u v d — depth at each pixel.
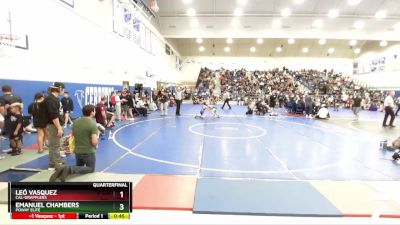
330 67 36.03
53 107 5.11
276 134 9.89
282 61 36.47
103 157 6.26
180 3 21.47
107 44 13.55
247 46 34.62
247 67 36.97
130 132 9.80
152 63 21.30
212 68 37.25
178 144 7.85
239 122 13.20
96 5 12.38
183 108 21.56
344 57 35.59
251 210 3.66
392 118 12.55
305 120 14.88
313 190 4.42
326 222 3.44
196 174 5.18
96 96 12.59
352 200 4.04
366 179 5.05
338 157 6.68
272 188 4.48
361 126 12.73
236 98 29.20
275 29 23.92
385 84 28.58
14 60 7.82
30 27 8.36
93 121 4.98
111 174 5.02
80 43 11.15
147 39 19.86
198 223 3.38
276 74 35.22
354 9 21.78
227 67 37.16
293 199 4.05
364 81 32.81
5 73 7.53
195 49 35.31
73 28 10.62
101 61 12.99
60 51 9.85
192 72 37.38
